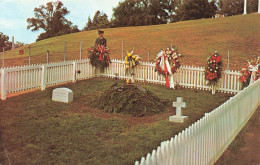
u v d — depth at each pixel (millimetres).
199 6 62688
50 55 27328
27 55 27688
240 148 8180
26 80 14039
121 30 44625
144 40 33719
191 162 5832
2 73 12227
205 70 15391
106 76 19281
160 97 13961
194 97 14320
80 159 6684
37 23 36156
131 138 8242
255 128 9930
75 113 10750
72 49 31047
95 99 12469
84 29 56438
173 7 67375
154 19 62750
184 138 5520
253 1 64375
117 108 11195
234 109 8953
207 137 6699
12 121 9148
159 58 16859
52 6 36219
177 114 10398
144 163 4254
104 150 7242
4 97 12367
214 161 7215
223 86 16406
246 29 36250
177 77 17094
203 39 32344
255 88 12297
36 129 8531
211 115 6961
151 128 9297
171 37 34938
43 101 12266
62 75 16422
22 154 6770
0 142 7309
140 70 18328
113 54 26922
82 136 8188
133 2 58906
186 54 25812
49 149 7137
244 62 22375
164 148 4820
